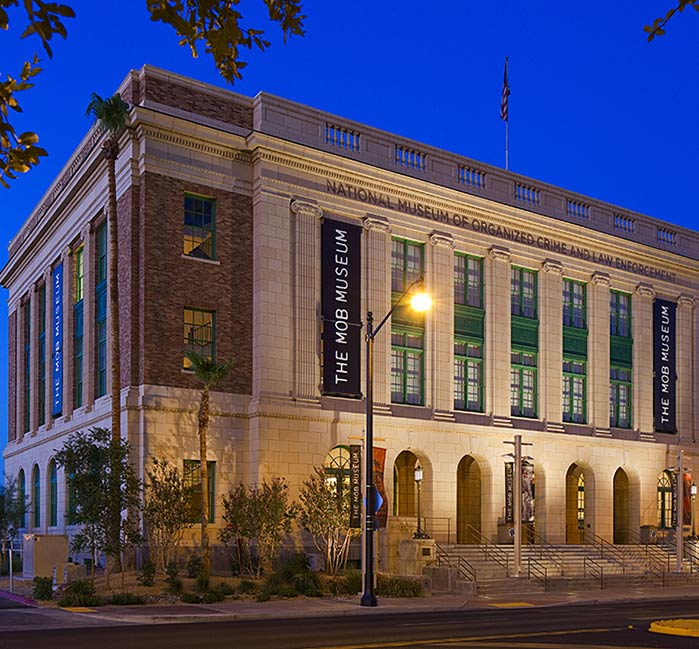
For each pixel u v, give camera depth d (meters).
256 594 30.25
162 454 34.59
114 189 34.78
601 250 50.28
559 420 46.81
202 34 4.84
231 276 37.28
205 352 36.56
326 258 39.03
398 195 41.91
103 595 28.62
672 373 53.09
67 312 43.59
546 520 45.25
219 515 35.59
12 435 55.16
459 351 43.75
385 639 19.08
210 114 37.78
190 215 37.03
